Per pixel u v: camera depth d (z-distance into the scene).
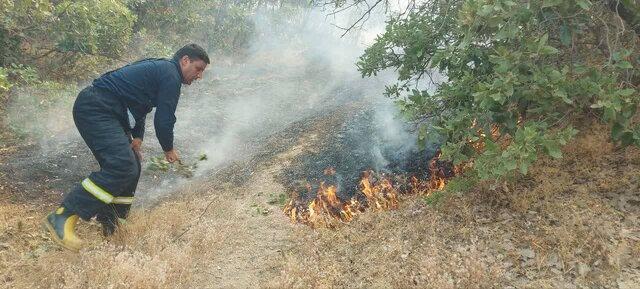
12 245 3.02
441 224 3.17
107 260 2.73
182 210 3.88
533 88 2.84
